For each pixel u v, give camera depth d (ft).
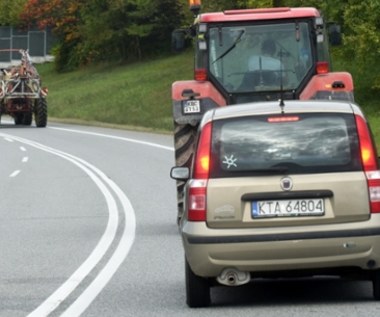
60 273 69.56
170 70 352.69
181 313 54.80
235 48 86.74
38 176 144.46
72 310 56.70
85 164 160.45
